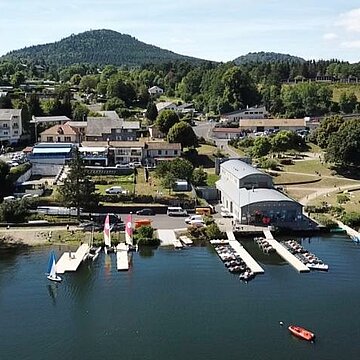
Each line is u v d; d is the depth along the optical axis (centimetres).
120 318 8869
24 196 14462
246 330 8438
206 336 8275
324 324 8619
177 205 14512
